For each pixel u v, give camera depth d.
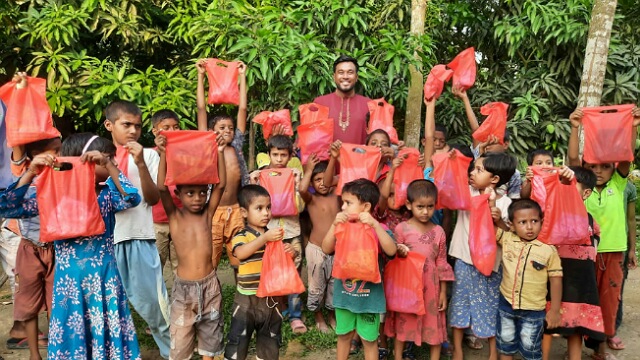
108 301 3.05
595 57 5.32
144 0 6.27
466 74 4.36
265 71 4.84
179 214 3.24
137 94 5.45
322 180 4.10
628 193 4.10
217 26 5.30
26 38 5.83
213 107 6.36
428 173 4.14
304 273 5.68
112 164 2.96
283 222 4.21
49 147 3.25
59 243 2.97
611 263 3.83
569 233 3.17
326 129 4.07
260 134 7.77
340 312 3.35
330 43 5.66
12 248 3.92
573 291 3.45
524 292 3.30
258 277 3.21
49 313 3.61
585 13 6.16
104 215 3.05
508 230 3.50
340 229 3.05
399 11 6.12
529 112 6.70
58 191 2.76
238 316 3.22
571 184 3.18
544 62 6.78
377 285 3.28
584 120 3.46
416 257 3.31
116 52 6.55
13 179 3.48
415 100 5.97
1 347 3.95
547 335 3.63
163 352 3.61
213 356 3.29
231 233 4.21
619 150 3.35
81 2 5.88
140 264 3.45
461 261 3.66
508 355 3.44
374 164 3.60
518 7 6.80
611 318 3.86
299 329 4.14
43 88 2.94
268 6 5.33
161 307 3.52
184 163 2.98
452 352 3.88
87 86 5.52
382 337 3.78
